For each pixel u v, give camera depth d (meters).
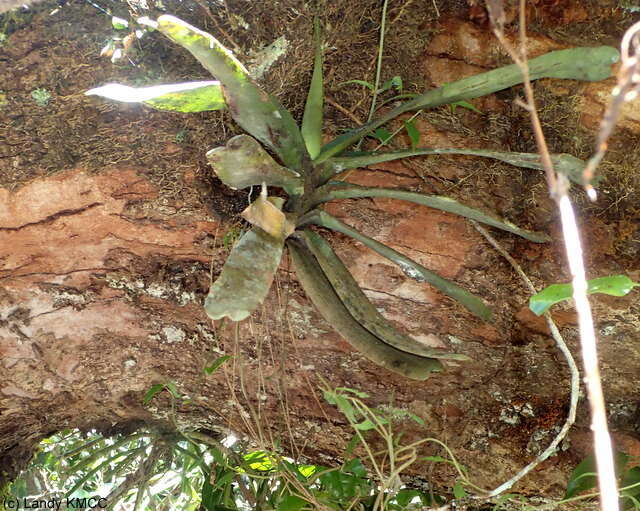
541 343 0.87
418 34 0.84
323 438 0.95
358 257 0.84
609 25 0.86
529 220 0.83
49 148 0.79
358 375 0.91
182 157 0.80
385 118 0.78
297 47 0.77
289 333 0.89
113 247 0.85
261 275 0.69
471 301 0.81
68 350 0.90
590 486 0.83
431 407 0.91
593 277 0.82
